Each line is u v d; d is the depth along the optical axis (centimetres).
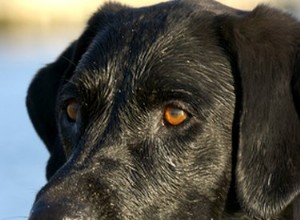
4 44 3722
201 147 671
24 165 1584
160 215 662
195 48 700
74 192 636
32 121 863
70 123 713
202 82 686
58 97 775
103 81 691
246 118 671
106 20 761
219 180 679
